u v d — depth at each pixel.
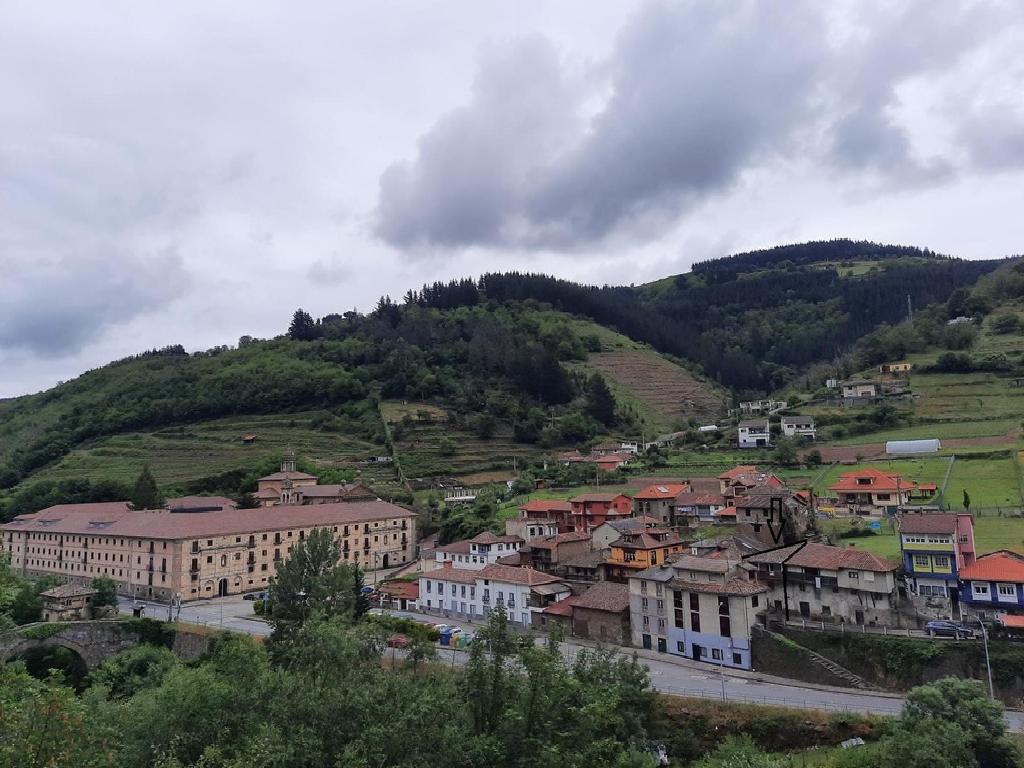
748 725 64.00
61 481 190.12
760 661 78.25
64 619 110.19
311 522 149.62
